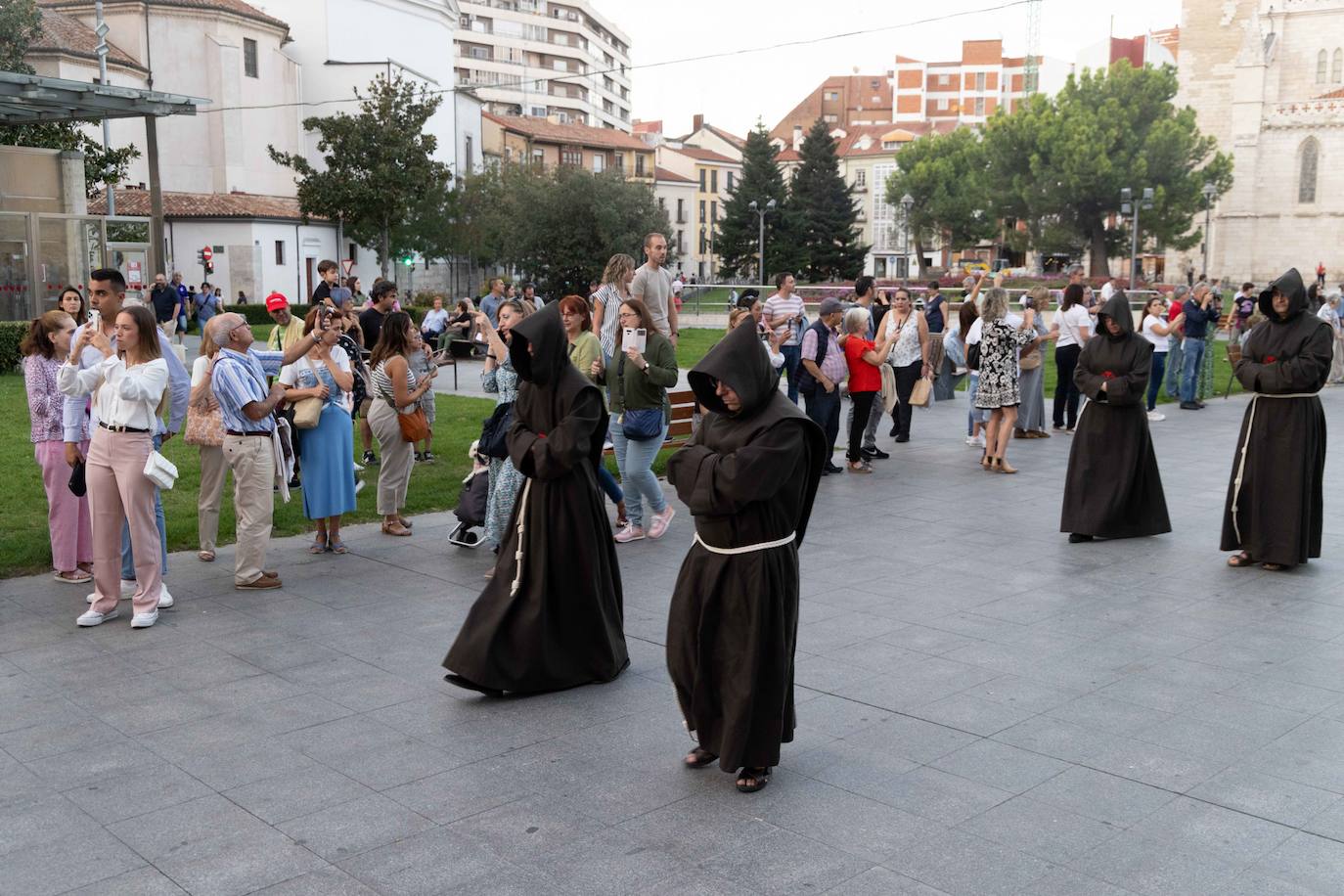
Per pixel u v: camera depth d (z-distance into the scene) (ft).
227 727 17.60
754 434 14.85
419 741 17.04
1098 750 16.67
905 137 343.05
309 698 18.85
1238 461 27.43
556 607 19.25
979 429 47.16
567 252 175.63
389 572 27.12
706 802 14.99
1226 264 254.88
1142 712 18.20
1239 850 13.69
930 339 59.98
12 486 35.32
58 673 20.01
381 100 144.25
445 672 20.21
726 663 15.21
